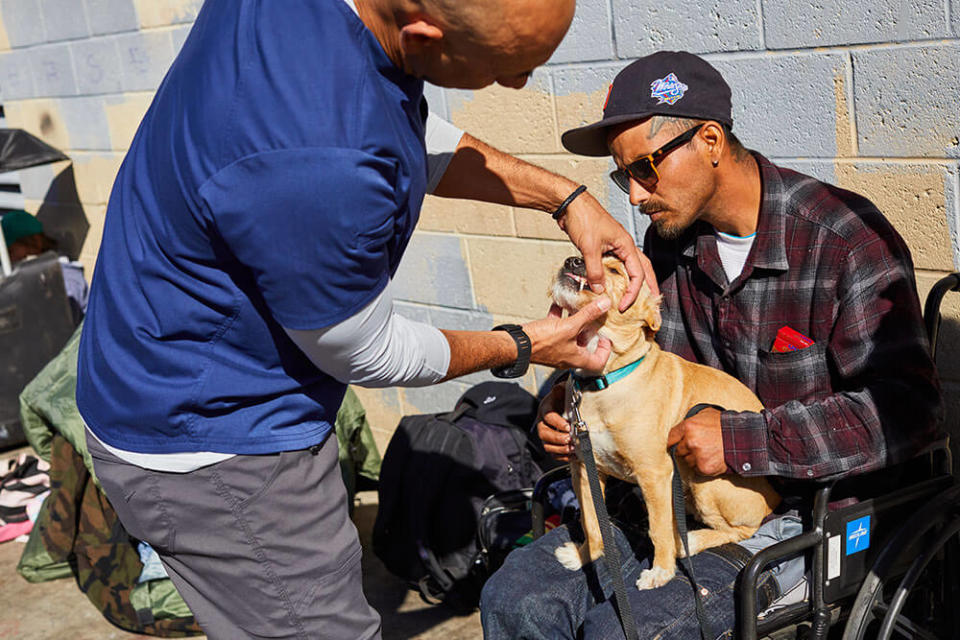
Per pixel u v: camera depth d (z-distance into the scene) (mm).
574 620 2229
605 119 2232
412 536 3295
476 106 3648
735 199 2266
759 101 2916
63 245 6051
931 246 2674
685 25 3008
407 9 1487
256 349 1688
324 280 1527
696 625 2070
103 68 5262
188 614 3387
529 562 2377
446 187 2328
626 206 3318
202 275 1629
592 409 2312
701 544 2318
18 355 5117
